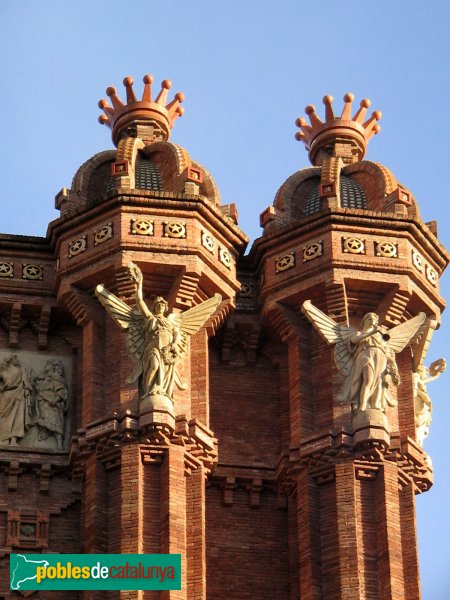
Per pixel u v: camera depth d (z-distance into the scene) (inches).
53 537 3267.7
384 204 3491.6
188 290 3366.1
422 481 3346.5
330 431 3299.7
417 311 3474.4
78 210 3408.0
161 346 3287.4
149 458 3233.3
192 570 3174.2
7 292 3427.7
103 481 3233.3
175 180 3452.3
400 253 3435.0
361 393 3324.3
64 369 3410.4
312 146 3713.1
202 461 3270.2
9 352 3417.8
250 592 3277.6
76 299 3383.4
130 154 3476.9
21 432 3334.2
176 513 3184.1
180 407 3289.9
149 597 3127.5
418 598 3221.0
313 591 3198.8
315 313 3380.9
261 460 3383.4
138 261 3348.9
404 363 3430.1
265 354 3481.8
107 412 3289.9
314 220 3442.4
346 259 3405.5
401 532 3272.6
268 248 3472.0
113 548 3171.8
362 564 3208.7
